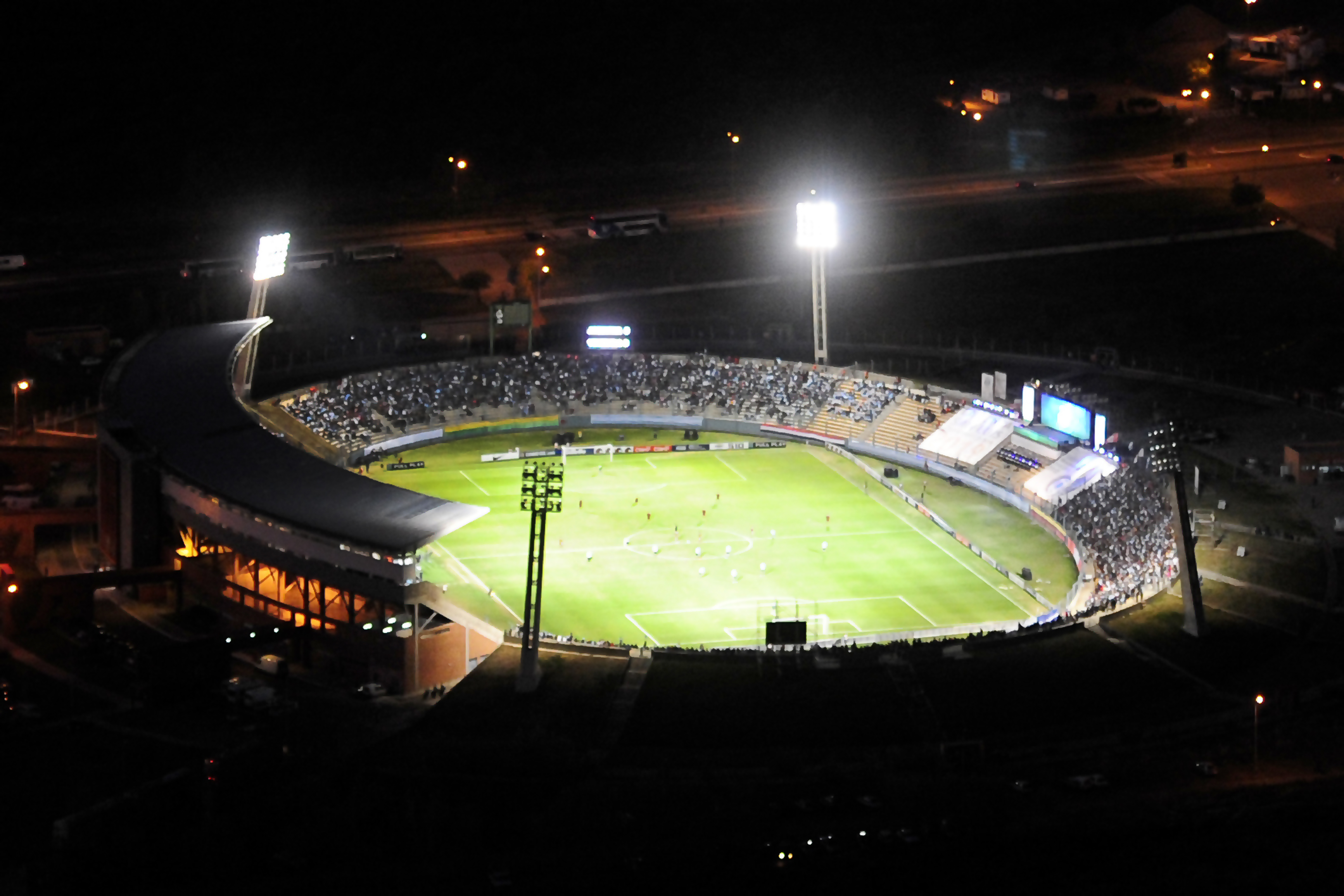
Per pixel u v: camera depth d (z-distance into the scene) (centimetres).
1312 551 16462
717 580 16700
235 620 15725
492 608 15675
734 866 10431
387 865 10569
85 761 12612
